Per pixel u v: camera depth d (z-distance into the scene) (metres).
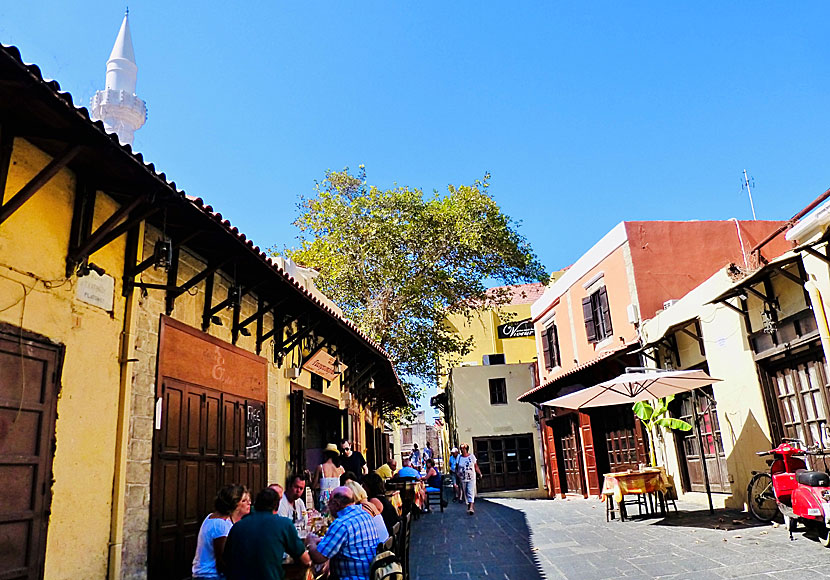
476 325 33.44
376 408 21.19
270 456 8.82
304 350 10.95
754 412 10.29
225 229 5.97
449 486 27.36
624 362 15.45
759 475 9.54
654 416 12.27
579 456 18.73
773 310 9.55
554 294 22.34
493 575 7.67
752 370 10.29
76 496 4.71
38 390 4.46
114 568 4.99
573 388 18.25
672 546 8.30
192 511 6.38
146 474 5.61
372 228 22.25
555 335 22.33
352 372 14.20
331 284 22.50
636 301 15.70
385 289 22.78
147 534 5.54
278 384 9.41
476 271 23.33
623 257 16.48
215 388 7.19
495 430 26.42
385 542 5.34
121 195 5.45
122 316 5.54
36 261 4.55
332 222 23.28
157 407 5.87
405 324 23.23
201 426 6.76
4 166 4.19
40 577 4.27
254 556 4.52
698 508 11.68
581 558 8.15
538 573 7.53
